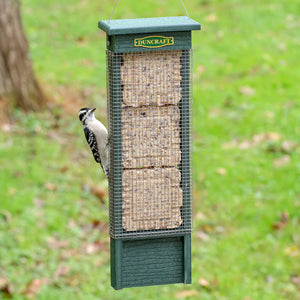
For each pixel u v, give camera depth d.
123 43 8.59
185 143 9.15
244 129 18.38
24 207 15.24
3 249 14.07
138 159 9.14
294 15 24.95
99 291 13.35
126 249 9.26
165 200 9.23
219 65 21.86
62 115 18.84
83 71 21.38
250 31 23.95
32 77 18.94
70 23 24.78
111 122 9.12
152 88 8.92
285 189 16.11
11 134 17.83
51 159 16.98
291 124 18.34
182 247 9.35
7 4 18.53
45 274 13.62
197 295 13.38
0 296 12.99
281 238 14.76
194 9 25.67
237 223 15.25
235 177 16.56
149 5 25.98
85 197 15.87
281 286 13.55
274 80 20.56
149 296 13.38
